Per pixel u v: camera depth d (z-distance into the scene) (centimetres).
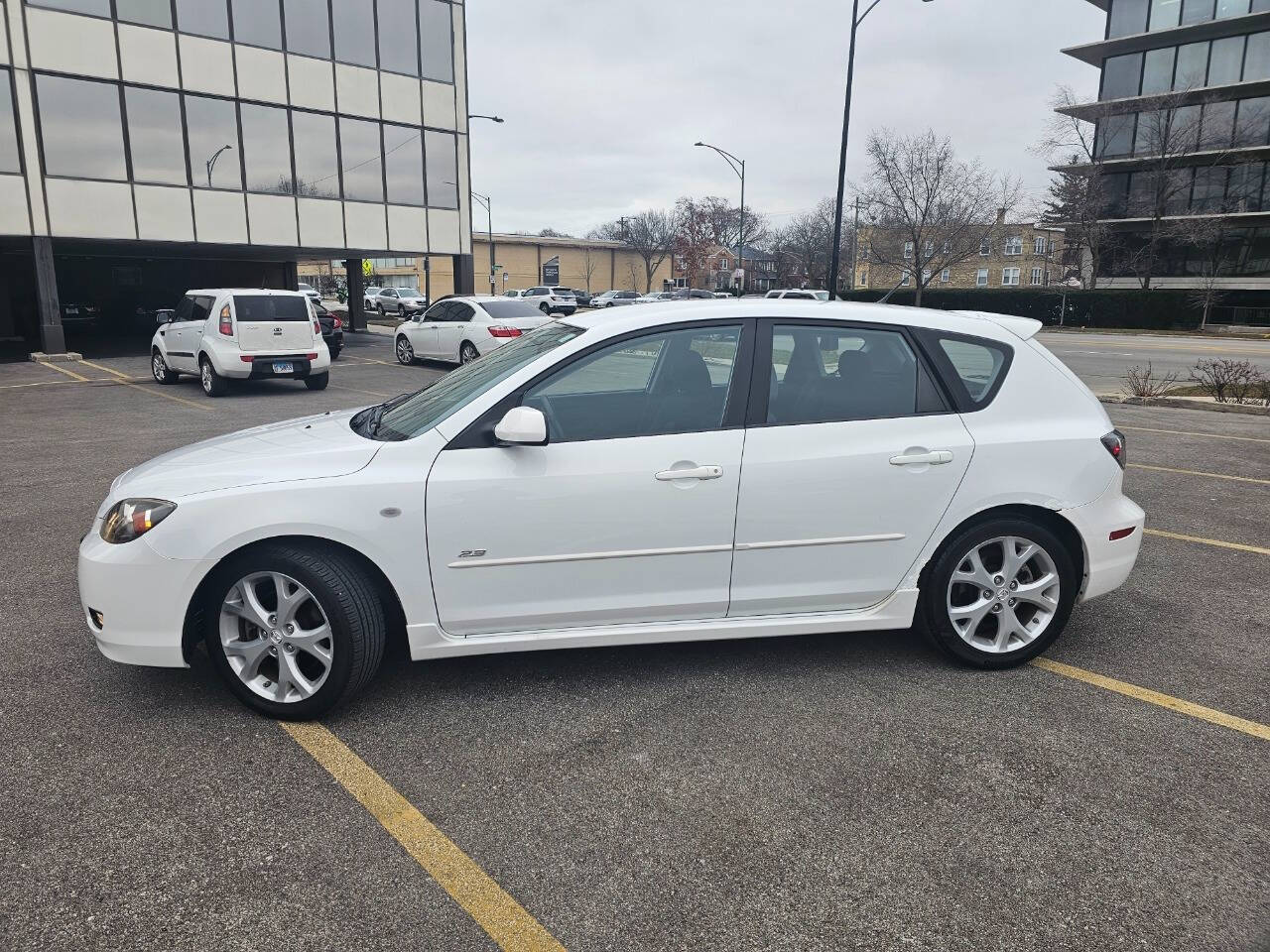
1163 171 3972
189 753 314
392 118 2391
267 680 343
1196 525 614
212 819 275
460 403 350
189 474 335
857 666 386
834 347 363
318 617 334
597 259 8894
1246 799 287
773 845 263
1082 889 244
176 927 229
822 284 6962
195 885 245
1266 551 553
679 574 350
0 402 1305
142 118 1989
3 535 589
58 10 1852
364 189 2370
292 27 2180
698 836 268
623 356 350
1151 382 1519
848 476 352
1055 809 281
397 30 2369
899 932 228
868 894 242
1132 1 4203
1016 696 358
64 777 297
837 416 358
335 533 321
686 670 382
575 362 346
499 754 314
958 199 3972
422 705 351
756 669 384
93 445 928
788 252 8088
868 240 4434
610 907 237
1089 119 4322
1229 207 3947
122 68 1945
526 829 271
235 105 2116
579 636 348
